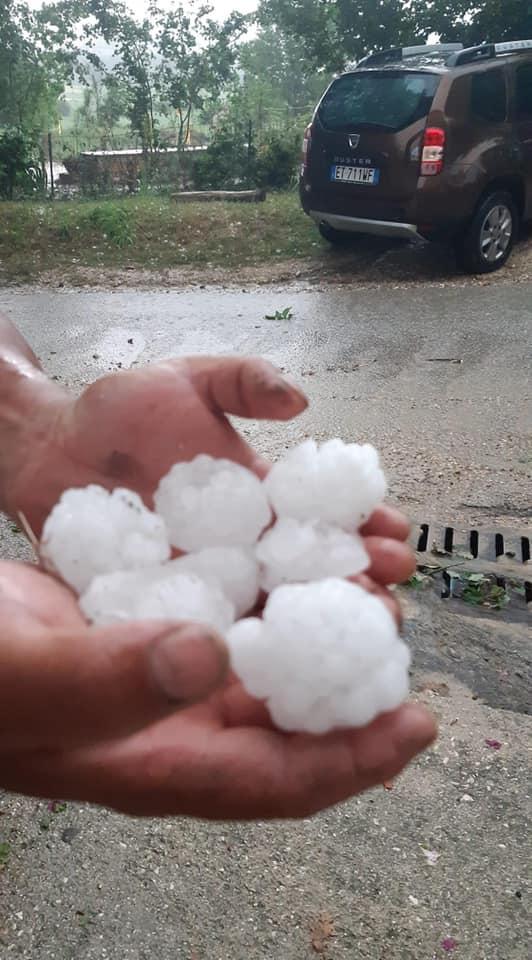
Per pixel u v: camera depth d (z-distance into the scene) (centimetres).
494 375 501
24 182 1235
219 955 185
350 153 731
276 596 95
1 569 101
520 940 186
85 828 215
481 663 267
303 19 1205
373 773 94
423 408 455
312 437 422
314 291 730
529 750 235
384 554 117
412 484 371
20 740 82
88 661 71
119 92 1647
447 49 773
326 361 541
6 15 1535
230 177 1321
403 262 787
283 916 193
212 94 1507
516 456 394
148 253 868
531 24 1103
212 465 124
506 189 738
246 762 91
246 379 121
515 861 204
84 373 536
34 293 759
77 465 135
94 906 196
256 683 93
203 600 98
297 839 211
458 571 309
